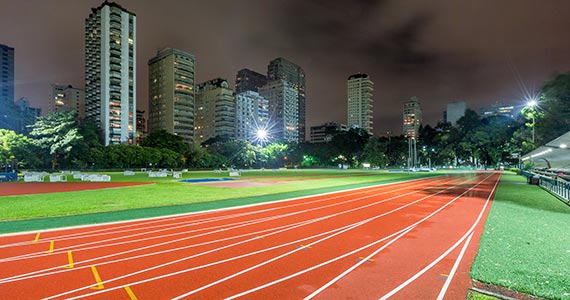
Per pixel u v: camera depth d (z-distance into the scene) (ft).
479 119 313.12
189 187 81.15
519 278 18.67
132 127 375.04
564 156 90.74
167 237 28.40
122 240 27.30
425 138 371.76
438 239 27.91
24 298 16.19
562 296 16.34
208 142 408.87
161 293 16.84
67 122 189.06
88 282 18.20
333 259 22.47
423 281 18.57
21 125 255.50
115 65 355.77
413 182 105.19
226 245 25.85
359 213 41.47
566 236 28.58
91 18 388.16
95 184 91.71
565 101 105.70
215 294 16.78
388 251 24.34
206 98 544.21
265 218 37.68
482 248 24.67
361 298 16.37
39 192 67.21
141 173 181.16
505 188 81.20
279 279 18.84
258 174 176.96
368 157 314.55
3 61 564.30
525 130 171.63
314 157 360.28
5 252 23.73
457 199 56.95
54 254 23.27
